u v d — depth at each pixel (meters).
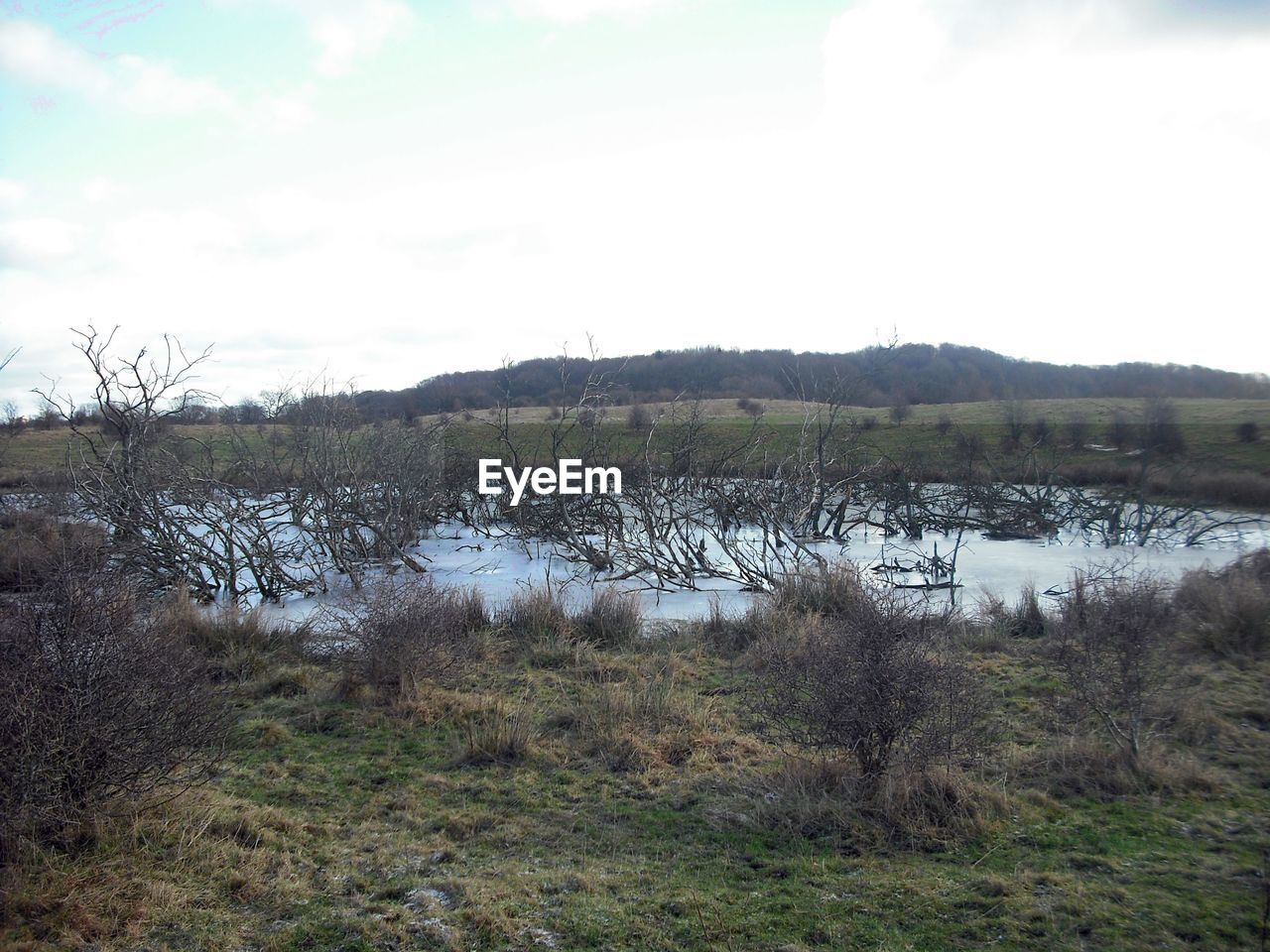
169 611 10.40
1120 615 7.22
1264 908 4.25
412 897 4.60
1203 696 7.83
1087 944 4.01
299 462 19.42
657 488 17.84
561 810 5.93
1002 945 4.04
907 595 10.97
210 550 14.66
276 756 6.98
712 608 11.95
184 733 5.25
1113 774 6.08
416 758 7.01
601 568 17.08
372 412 23.61
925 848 5.18
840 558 16.56
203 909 4.40
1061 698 7.86
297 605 14.60
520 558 18.89
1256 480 25.11
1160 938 4.02
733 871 4.95
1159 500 23.88
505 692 8.88
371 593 11.02
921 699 5.69
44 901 4.22
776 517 17.89
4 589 9.00
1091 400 52.75
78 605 5.00
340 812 5.89
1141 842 5.13
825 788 5.89
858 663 5.98
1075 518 22.47
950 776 5.70
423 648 8.63
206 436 20.64
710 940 4.13
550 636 11.16
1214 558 18.33
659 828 5.61
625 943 4.13
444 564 18.33
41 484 18.80
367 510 18.70
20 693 4.54
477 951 4.06
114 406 14.75
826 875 4.85
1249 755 6.60
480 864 5.10
